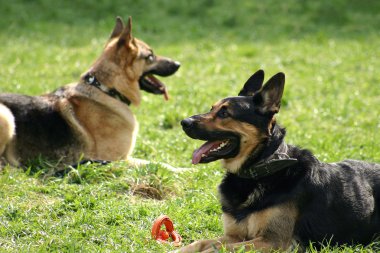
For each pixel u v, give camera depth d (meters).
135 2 27.22
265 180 7.25
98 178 9.66
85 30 24.27
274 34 24.73
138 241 7.48
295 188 7.18
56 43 22.33
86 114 11.04
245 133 7.34
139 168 9.89
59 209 8.34
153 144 12.01
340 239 7.41
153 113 14.49
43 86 16.42
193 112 14.41
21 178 9.43
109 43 11.74
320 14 26.98
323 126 13.96
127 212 8.34
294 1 28.00
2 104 10.46
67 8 26.47
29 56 19.92
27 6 26.25
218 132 7.43
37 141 10.56
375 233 7.65
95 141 11.02
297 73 19.12
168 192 9.44
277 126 7.55
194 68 19.50
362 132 13.44
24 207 8.37
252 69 19.66
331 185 7.43
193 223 8.13
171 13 26.88
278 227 7.07
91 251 7.15
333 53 21.86
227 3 27.81
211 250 6.91
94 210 8.37
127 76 11.47
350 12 27.27
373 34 24.75
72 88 11.30
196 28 24.98
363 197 7.56
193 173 10.07
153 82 12.26
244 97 7.54
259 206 7.16
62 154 10.74
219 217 8.45
